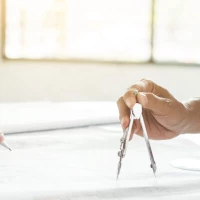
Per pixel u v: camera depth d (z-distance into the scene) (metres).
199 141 0.87
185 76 3.91
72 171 0.63
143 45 3.94
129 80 3.83
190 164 0.67
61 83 3.72
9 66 3.59
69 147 0.81
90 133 0.96
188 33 3.99
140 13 3.92
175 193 0.52
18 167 0.65
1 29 3.57
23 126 0.95
